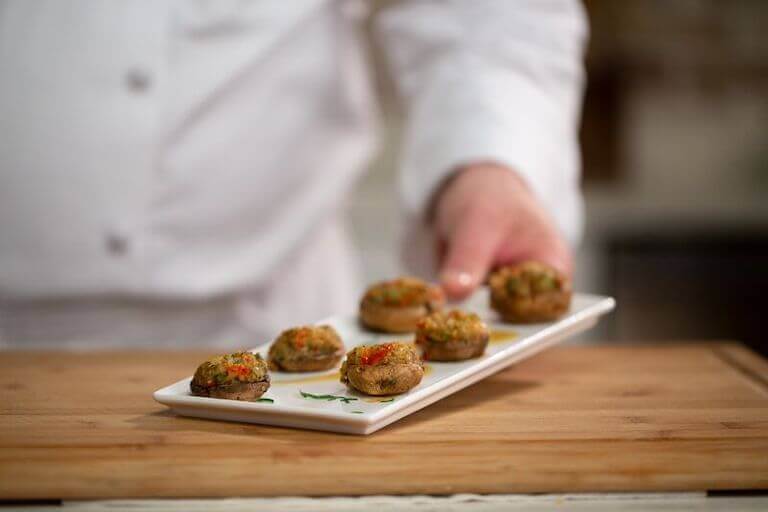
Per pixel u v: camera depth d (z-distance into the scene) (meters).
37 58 1.15
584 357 0.95
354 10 1.28
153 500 0.69
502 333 0.90
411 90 1.27
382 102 1.45
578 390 0.85
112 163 1.16
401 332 0.91
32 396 0.84
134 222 1.17
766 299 2.13
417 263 1.21
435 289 0.93
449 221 1.07
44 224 1.16
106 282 1.18
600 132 2.42
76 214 1.16
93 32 1.15
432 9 1.25
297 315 1.30
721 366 0.93
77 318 1.21
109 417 0.79
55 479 0.69
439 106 1.18
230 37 1.19
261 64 1.20
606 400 0.83
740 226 2.13
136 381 0.89
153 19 1.16
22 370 0.92
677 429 0.77
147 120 1.16
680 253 2.14
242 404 0.75
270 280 1.27
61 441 0.74
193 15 1.17
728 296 2.14
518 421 0.78
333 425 0.74
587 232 2.14
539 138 1.16
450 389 0.79
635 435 0.75
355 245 2.11
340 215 1.41
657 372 0.91
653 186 2.46
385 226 2.11
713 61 2.39
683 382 0.88
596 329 2.15
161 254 1.19
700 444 0.74
